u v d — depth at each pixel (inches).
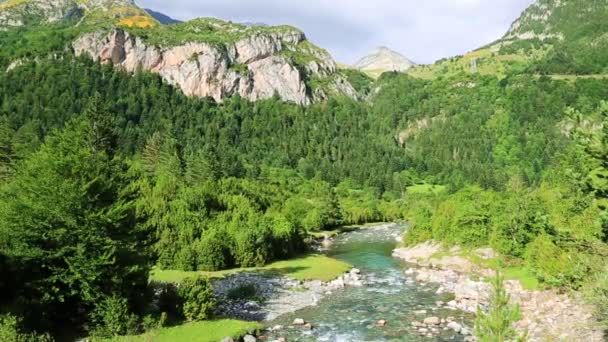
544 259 1556.3
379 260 2721.5
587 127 708.0
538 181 7308.1
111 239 1221.7
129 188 1412.4
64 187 1190.9
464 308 1573.6
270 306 1646.2
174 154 4938.5
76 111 7751.0
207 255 2219.5
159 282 1833.2
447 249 2581.2
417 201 5866.1
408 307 1625.2
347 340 1293.1
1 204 1267.2
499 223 2153.1
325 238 3853.3
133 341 1135.6
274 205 4180.6
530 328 1242.6
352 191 7283.5
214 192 3068.4
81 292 1185.4
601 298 826.8
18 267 1163.9
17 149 3528.5
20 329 1019.9
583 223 1169.4
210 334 1246.9
